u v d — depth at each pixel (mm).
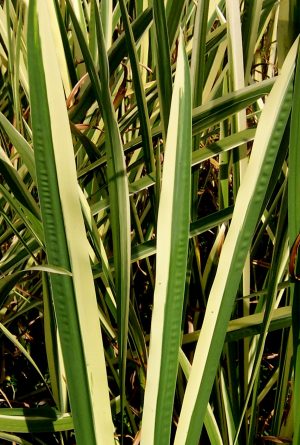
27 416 662
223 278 549
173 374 546
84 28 822
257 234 734
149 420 551
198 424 565
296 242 547
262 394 722
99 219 761
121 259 561
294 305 567
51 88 492
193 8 882
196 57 670
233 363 673
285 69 535
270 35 994
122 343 566
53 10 740
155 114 778
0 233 823
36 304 718
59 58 756
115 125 532
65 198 508
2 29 809
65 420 668
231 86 670
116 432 719
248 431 687
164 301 536
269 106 538
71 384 536
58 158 502
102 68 526
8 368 861
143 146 657
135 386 782
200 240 941
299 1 564
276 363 809
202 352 556
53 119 496
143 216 793
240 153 669
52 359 669
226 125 722
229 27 660
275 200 715
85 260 519
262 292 651
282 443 668
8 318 761
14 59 742
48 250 517
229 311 552
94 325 530
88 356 534
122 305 562
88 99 711
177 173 528
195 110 658
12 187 611
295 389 584
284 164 714
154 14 603
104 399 543
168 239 531
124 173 547
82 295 523
